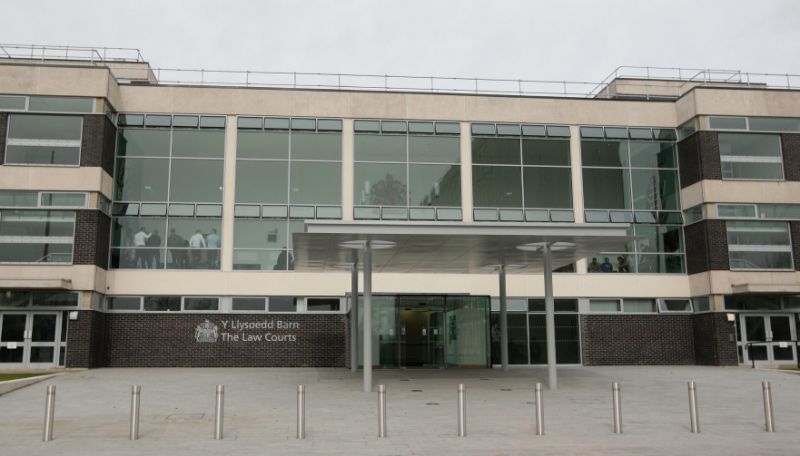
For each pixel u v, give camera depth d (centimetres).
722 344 2942
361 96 3091
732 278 2984
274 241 2956
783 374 2486
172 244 2911
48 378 2258
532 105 3189
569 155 3177
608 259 3142
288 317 2909
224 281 2908
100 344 2766
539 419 1227
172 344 2841
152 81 3666
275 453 1055
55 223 2692
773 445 1128
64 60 3462
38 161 2720
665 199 3209
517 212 3098
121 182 2919
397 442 1149
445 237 1922
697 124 3088
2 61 3309
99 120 2759
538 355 3053
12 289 2617
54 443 1146
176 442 1155
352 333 2567
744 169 3088
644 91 3834
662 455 1041
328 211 2997
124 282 2856
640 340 3097
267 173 3002
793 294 3019
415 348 2747
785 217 3061
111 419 1440
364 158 3055
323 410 1556
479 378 2314
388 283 3020
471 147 3123
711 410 1574
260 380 2256
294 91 3064
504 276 2623
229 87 3034
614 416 1250
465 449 1087
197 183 2958
